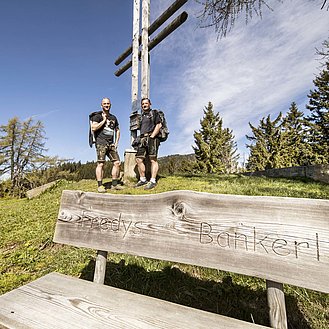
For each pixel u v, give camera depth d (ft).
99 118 14.66
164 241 4.55
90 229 5.40
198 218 4.36
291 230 3.65
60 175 91.76
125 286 6.51
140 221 4.91
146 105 14.73
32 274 7.58
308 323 5.02
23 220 13.44
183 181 17.88
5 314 3.47
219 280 6.51
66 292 4.13
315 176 23.38
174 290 6.22
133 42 19.12
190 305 5.67
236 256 3.90
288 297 5.77
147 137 14.73
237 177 21.75
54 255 8.77
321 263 3.35
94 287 4.35
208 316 3.45
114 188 15.46
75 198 5.82
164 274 6.82
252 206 4.00
